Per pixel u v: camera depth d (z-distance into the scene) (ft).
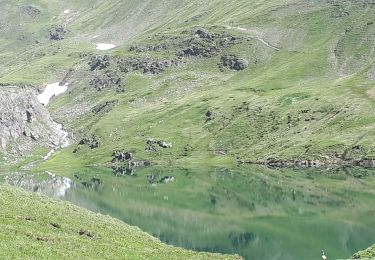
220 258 198.49
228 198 481.46
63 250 142.92
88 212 231.09
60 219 190.08
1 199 189.78
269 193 495.82
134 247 182.80
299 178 582.35
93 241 171.01
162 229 351.25
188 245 301.22
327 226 342.03
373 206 403.34
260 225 360.48
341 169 630.33
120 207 442.91
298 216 382.63
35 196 221.87
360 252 201.77
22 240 140.56
